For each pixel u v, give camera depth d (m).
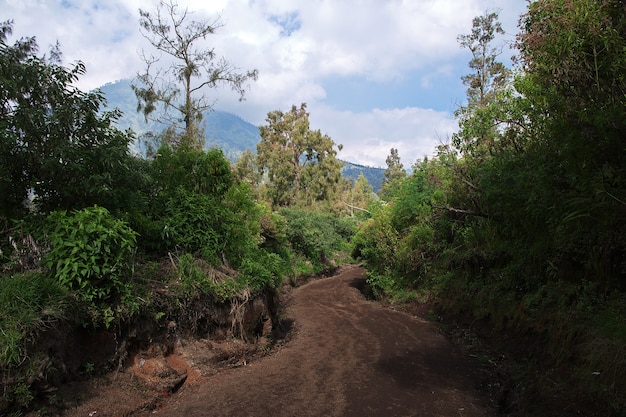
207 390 6.50
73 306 5.52
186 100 21.23
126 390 5.88
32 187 6.40
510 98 11.19
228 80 21.97
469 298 12.01
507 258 11.42
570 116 6.79
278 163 49.38
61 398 5.15
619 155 6.03
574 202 6.43
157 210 8.93
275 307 12.02
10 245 6.08
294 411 5.86
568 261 8.24
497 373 7.67
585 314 6.91
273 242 21.39
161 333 6.98
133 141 7.53
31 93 6.41
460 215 14.70
